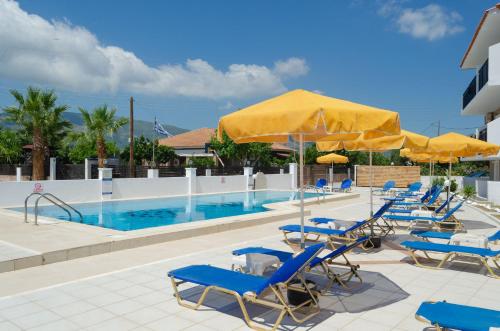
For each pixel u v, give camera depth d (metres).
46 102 27.00
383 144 9.45
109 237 8.64
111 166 24.92
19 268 6.79
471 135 34.56
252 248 6.70
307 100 5.32
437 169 38.66
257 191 26.67
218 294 5.48
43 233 9.30
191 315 4.79
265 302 4.44
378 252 8.21
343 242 9.11
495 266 7.07
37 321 4.59
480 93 22.56
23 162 32.53
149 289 5.70
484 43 24.84
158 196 22.02
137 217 15.80
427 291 5.72
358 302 5.25
